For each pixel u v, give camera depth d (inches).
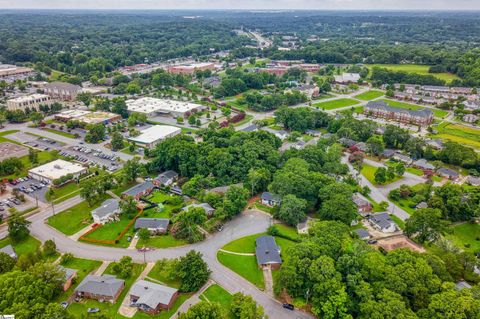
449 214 6752.0
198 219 6038.4
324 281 4345.5
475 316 3816.4
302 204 6328.7
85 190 6865.2
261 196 7258.9
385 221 6363.2
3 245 5753.0
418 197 7165.4
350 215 6092.5
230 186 6919.3
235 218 6663.4
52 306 3976.4
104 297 4648.1
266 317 4239.7
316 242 4958.2
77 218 6555.1
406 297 4266.7
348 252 4810.5
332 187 6624.0
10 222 5787.4
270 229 6112.2
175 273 4906.5
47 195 7111.2
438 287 4276.6
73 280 4970.5
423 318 3983.8
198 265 4972.9
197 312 3986.2
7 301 4138.8
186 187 7239.2
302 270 4549.7
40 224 6358.3
